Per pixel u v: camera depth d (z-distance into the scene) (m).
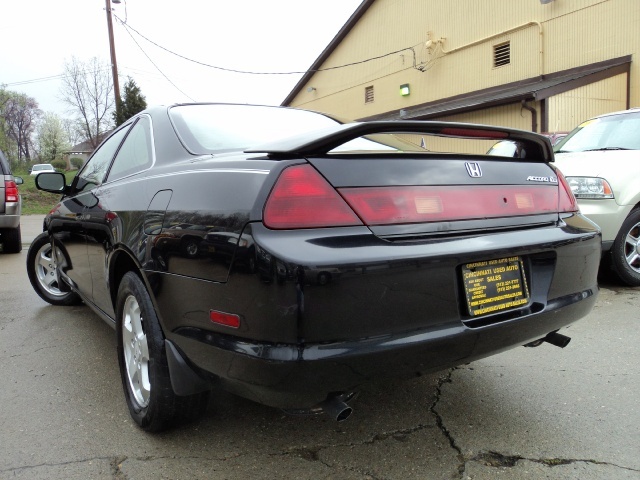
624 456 2.13
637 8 13.63
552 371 2.98
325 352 1.65
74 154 55.19
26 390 2.90
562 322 2.26
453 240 1.91
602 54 14.51
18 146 59.34
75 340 3.75
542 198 2.30
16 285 5.80
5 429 2.46
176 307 2.01
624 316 3.91
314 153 1.82
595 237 2.42
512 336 2.05
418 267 1.79
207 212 1.89
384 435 2.35
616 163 4.67
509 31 16.81
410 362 1.80
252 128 2.72
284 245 1.67
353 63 24.31
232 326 1.76
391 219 1.83
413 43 20.77
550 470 2.05
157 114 2.86
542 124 13.21
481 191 2.08
